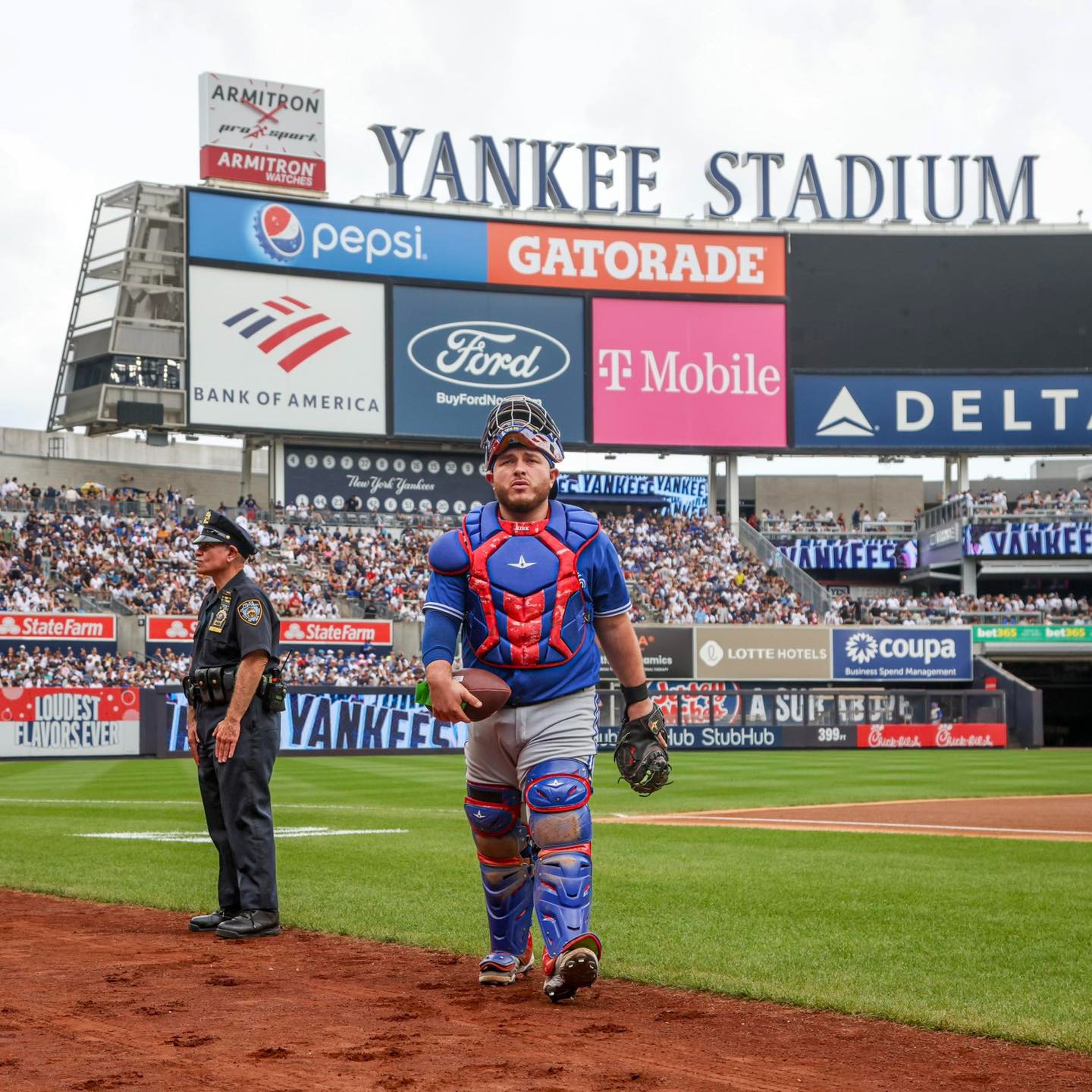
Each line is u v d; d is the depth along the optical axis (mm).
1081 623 56469
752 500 70375
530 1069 4848
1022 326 60250
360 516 57312
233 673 8188
